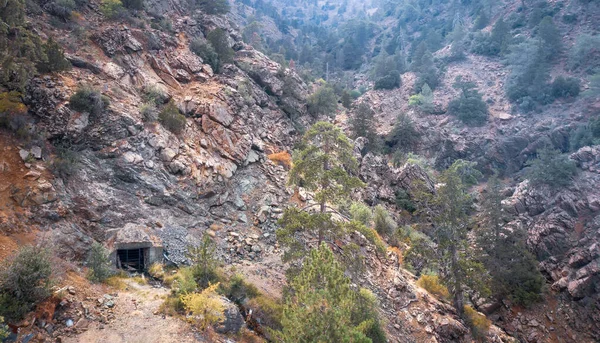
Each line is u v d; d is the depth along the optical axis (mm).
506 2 112625
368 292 20703
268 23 155625
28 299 12070
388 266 27219
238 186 28750
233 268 20922
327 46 138000
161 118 27297
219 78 38469
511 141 66312
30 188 18094
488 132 69375
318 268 13195
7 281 11773
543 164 48062
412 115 75875
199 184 25828
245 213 26953
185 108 30828
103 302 14305
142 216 21484
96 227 19438
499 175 63625
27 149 19766
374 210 35719
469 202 45500
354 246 19109
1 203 16781
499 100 78250
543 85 75375
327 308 11242
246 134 32812
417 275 30969
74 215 19062
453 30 117625
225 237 23969
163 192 23406
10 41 21875
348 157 20688
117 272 17453
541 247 39188
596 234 38062
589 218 40844
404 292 25203
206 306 14164
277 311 17406
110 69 28469
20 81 20453
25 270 12133
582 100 69312
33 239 16266
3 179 17766
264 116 40781
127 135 24281
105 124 23656
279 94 47750
